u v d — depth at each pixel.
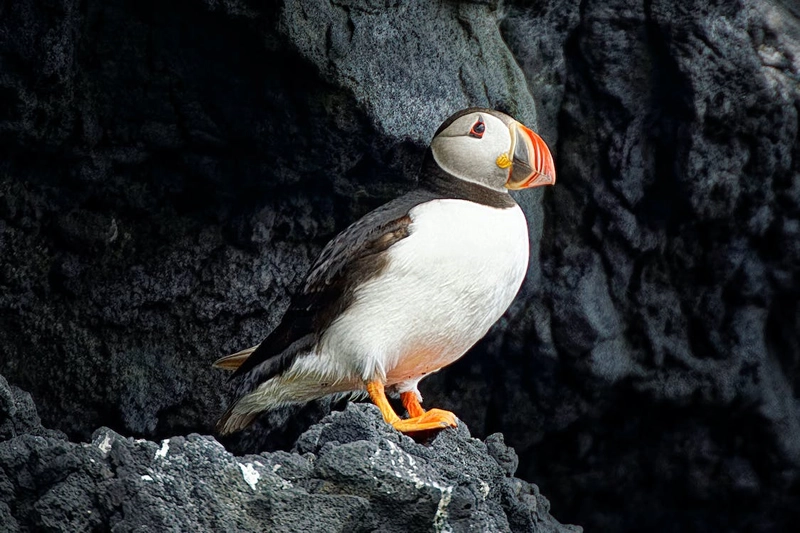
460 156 9.41
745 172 14.14
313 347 9.33
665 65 13.78
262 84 11.35
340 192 12.20
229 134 11.76
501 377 14.29
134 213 12.24
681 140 13.86
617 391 14.61
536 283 13.82
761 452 15.15
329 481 7.89
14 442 7.82
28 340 12.08
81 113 11.43
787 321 15.05
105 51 11.35
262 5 10.86
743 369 14.69
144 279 12.33
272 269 12.64
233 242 12.51
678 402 14.67
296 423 13.30
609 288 14.32
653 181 14.15
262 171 11.94
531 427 14.53
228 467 7.73
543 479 15.19
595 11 13.74
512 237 9.20
